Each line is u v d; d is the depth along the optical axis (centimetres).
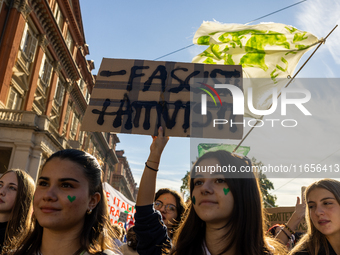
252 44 270
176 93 203
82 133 2855
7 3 1559
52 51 2025
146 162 188
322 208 186
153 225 180
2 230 228
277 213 385
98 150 3384
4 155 1523
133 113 199
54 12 2047
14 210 232
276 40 269
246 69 271
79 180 151
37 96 1892
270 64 268
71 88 2445
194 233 162
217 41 274
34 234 158
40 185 150
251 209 153
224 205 149
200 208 151
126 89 206
